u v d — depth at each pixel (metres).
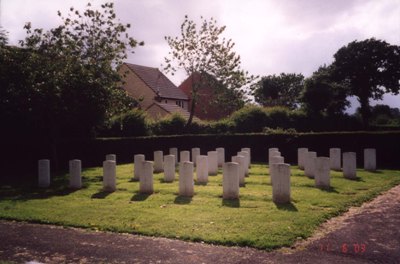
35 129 19.77
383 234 7.60
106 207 10.24
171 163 15.05
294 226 8.03
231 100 35.66
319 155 23.98
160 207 10.19
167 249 6.82
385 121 58.59
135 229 8.00
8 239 7.52
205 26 34.38
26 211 9.81
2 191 13.53
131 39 22.08
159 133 30.67
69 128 23.30
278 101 80.25
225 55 34.53
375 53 58.56
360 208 10.02
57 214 9.46
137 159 16.09
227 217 8.91
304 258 6.27
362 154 22.69
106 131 26.98
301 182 14.36
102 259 6.35
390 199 11.20
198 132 31.59
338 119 41.50
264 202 10.74
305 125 37.97
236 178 11.33
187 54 34.69
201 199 11.31
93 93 18.91
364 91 60.88
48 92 17.41
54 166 20.48
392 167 20.36
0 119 18.23
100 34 22.19
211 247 6.89
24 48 19.33
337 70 60.34
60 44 20.59
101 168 21.19
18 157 20.41
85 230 8.14
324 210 9.55
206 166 14.64
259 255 6.44
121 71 45.50
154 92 43.94
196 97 34.69
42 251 6.79
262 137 25.91
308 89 43.25
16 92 17.20
